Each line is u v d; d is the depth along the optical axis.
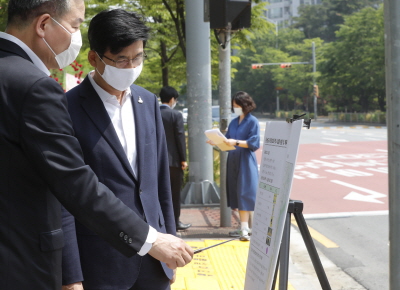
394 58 2.77
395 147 2.79
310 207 8.24
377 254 5.55
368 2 76.56
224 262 4.95
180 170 6.17
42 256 1.58
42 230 1.58
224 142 5.50
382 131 30.42
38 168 1.56
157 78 16.41
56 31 1.74
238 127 5.79
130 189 2.13
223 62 6.51
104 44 2.06
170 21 12.12
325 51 49.19
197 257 5.11
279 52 68.69
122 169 2.13
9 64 1.59
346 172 12.44
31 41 1.72
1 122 1.53
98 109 2.16
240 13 6.13
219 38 6.42
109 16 2.06
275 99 77.38
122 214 1.73
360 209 8.01
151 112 2.36
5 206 1.52
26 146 1.53
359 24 44.34
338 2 77.38
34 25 1.70
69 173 1.59
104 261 2.10
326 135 27.39
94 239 2.11
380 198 8.93
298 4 99.56
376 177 11.46
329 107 62.38
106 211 1.69
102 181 2.10
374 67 42.16
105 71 2.10
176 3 10.63
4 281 1.51
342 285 4.55
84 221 1.67
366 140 23.11
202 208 7.83
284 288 2.39
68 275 1.99
